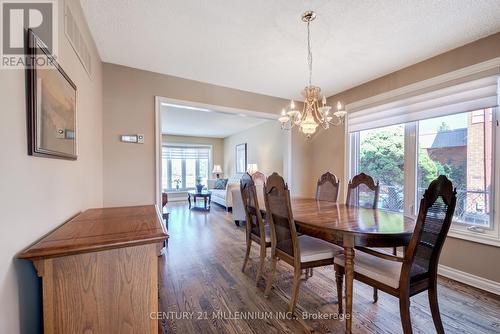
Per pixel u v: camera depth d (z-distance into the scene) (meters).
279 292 2.07
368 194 2.35
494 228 2.10
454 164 2.40
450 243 2.37
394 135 2.99
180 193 8.22
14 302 0.84
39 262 0.91
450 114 2.38
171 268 2.54
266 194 2.01
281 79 3.19
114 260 1.02
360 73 2.98
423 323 1.65
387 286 1.42
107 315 1.01
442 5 1.73
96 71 2.37
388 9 1.78
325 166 4.00
